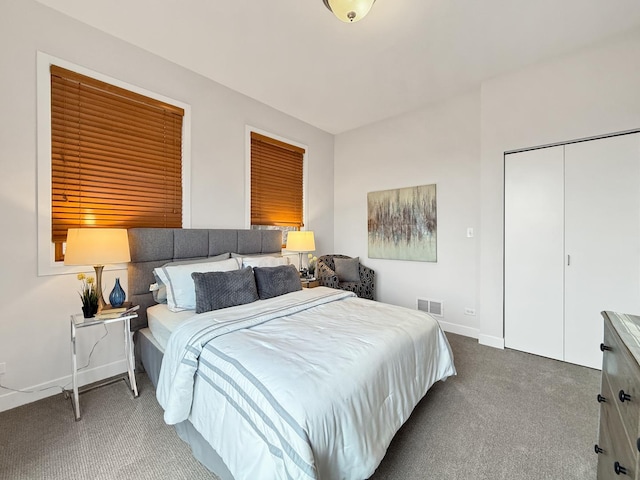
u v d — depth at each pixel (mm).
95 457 1446
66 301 2057
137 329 2311
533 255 2695
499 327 2895
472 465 1412
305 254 4105
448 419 1762
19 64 1849
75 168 2107
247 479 1062
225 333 1600
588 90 2396
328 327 1729
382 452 1278
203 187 2861
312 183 4184
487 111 2904
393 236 3879
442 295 3471
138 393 2018
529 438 1600
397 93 3193
